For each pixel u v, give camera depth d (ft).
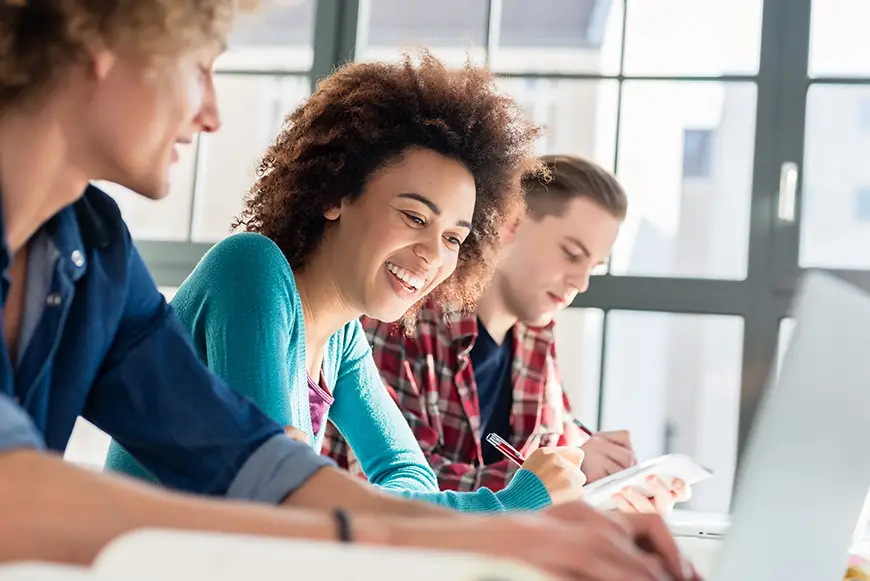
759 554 2.37
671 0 10.27
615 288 9.79
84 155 2.80
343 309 5.34
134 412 3.36
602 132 10.30
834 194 9.83
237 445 3.31
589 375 10.12
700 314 9.67
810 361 2.44
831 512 2.53
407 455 5.74
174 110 2.81
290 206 5.30
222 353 4.58
